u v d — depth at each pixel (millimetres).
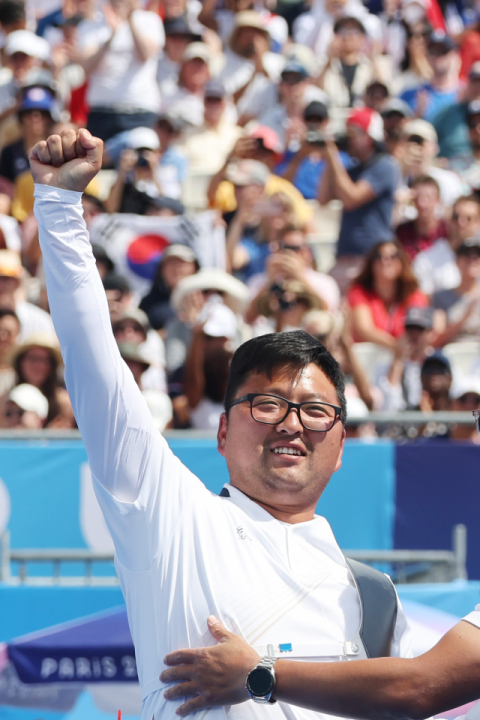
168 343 22531
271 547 7086
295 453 7422
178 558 6949
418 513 17969
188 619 6738
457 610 15102
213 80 34000
